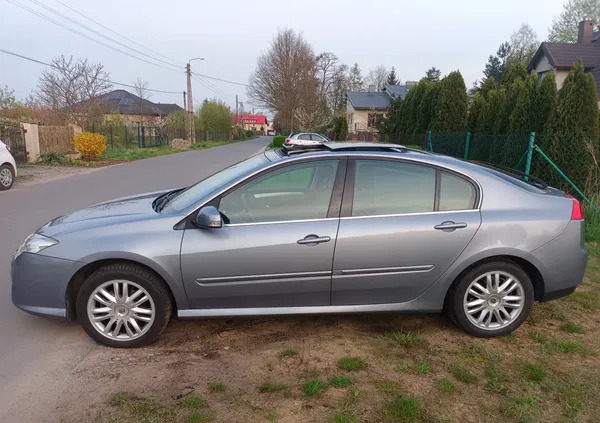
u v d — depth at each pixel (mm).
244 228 3340
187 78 45438
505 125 11328
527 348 3439
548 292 3596
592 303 4242
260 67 61031
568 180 7535
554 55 24516
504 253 3451
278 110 59688
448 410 2686
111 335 3406
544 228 3486
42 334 3637
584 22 27734
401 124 21812
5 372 3074
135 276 3311
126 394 2818
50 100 28094
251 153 30969
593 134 7984
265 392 2846
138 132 33906
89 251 3275
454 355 3324
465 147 11859
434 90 17609
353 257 3365
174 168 18297
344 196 3457
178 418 2586
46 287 3352
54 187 12266
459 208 3508
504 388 2900
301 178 3498
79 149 20312
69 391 2855
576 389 2895
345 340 3547
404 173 3547
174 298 3406
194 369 3119
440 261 3445
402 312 3592
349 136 35500
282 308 3477
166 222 3377
